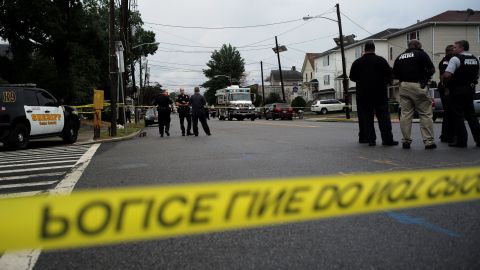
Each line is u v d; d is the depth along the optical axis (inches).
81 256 133.2
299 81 3695.9
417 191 95.7
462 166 248.2
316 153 332.8
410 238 140.2
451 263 120.4
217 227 79.7
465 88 321.1
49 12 1178.6
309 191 87.0
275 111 1455.5
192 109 606.5
